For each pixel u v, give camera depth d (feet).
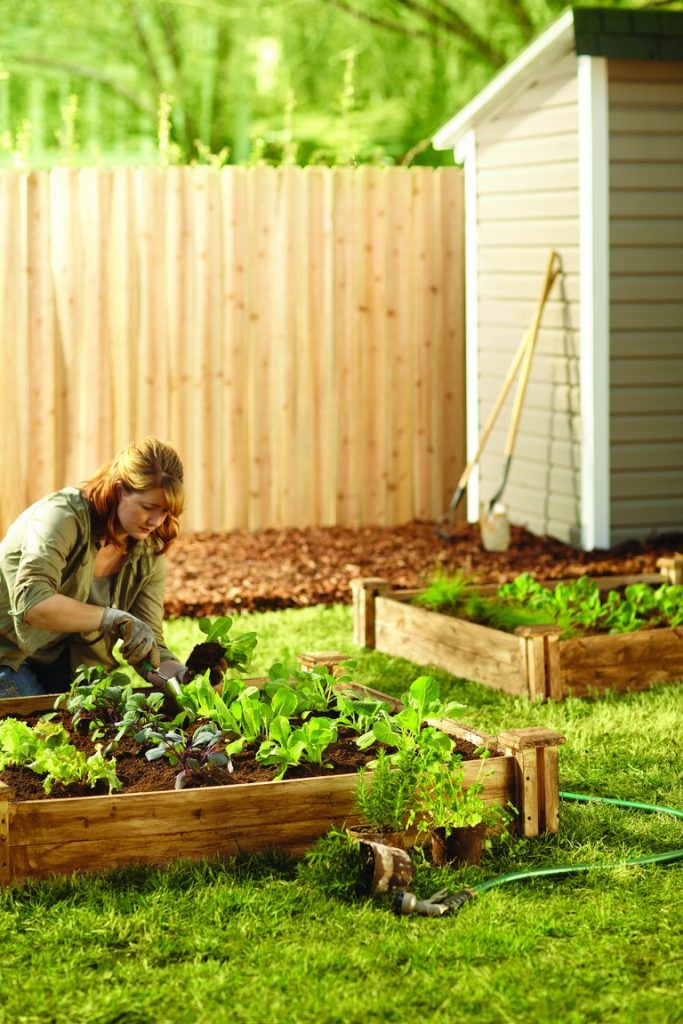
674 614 24.16
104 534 17.56
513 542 33.40
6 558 17.66
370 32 57.52
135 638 16.93
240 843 14.75
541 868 14.93
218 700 16.52
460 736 16.98
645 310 32.22
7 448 33.60
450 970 12.67
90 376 34.06
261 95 57.67
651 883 14.60
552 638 21.59
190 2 56.39
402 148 58.44
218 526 35.24
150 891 14.05
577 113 31.89
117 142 57.52
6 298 33.37
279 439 35.60
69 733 16.78
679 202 32.19
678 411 32.63
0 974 12.55
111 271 34.04
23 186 33.27
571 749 19.08
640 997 12.19
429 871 14.76
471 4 57.77
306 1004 12.05
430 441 36.83
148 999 12.12
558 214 32.78
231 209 34.73
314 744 15.87
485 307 35.91
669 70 31.83
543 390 33.76
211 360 34.88
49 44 56.29
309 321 35.55
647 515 32.68
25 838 14.10
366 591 25.40
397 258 36.09
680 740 19.48
